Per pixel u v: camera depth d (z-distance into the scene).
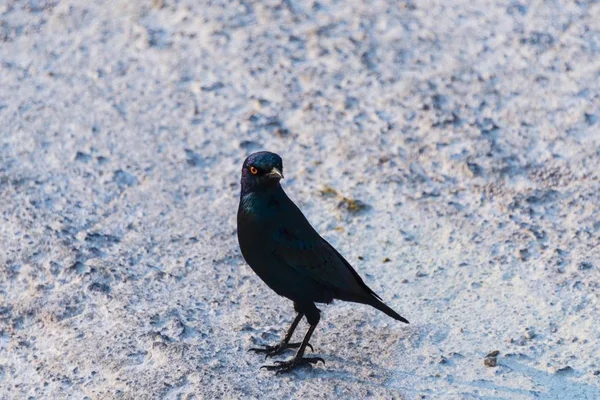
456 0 16.92
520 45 15.62
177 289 10.88
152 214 12.34
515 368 9.52
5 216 12.15
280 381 9.35
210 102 14.70
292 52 15.78
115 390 9.24
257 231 9.42
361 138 13.79
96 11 17.09
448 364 9.59
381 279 11.11
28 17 16.98
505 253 11.45
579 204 12.26
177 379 9.32
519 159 13.20
